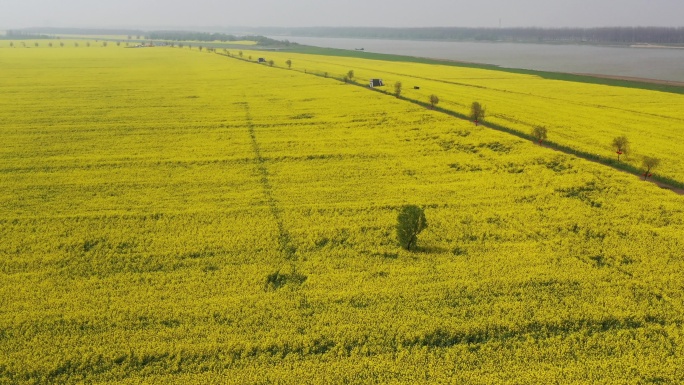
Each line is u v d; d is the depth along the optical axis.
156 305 19.98
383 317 19.16
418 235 26.70
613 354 17.14
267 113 60.00
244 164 39.66
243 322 18.92
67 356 17.00
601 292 20.83
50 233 26.59
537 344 17.64
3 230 27.03
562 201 31.38
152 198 32.06
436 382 15.81
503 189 33.72
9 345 17.62
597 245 25.17
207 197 32.28
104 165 39.12
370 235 26.73
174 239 25.98
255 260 23.89
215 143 45.97
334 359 16.94
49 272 22.66
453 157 41.41
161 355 17.23
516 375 16.11
